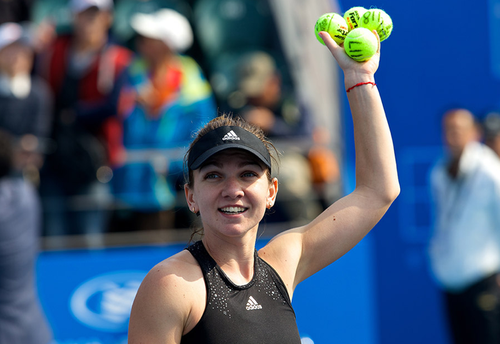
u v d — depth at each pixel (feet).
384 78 66.39
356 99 25.58
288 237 25.05
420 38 66.44
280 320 22.15
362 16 26.13
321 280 63.05
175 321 20.52
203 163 21.90
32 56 62.39
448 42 66.54
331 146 64.59
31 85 60.39
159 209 62.44
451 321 60.59
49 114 62.18
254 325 21.35
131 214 63.10
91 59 63.21
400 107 66.28
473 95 66.49
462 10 66.49
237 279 22.27
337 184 63.98
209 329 20.92
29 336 42.45
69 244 61.67
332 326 62.64
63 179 61.93
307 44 66.33
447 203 59.98
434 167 65.82
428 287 64.75
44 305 60.49
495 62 66.49
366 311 63.16
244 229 21.86
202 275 21.61
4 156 42.19
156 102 63.62
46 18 66.74
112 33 64.90
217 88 66.13
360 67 25.55
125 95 63.31
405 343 63.87
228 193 21.63
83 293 61.00
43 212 61.46
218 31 66.95
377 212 25.32
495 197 57.82
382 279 64.59
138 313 20.80
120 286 61.36
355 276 63.46
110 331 60.70
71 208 61.93
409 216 65.62
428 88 66.39
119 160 62.64
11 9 65.72
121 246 62.13
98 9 62.69
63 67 63.16
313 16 66.33
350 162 64.69
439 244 60.39
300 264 25.12
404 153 66.03
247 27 66.95
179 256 21.98
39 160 61.21
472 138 59.57
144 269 61.87
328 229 24.91
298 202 62.44
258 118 64.13
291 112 65.26
